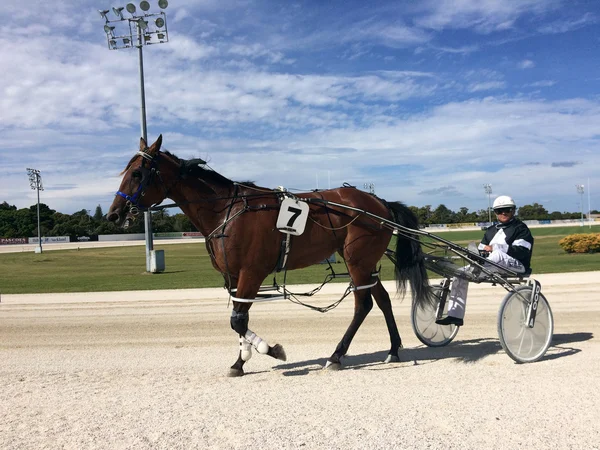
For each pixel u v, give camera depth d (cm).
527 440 308
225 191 493
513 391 403
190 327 750
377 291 543
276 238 482
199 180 491
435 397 391
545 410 357
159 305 986
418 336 576
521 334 505
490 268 545
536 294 513
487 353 548
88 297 1138
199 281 1479
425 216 10138
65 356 576
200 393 414
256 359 548
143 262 2842
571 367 475
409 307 884
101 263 2809
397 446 301
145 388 433
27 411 374
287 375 475
